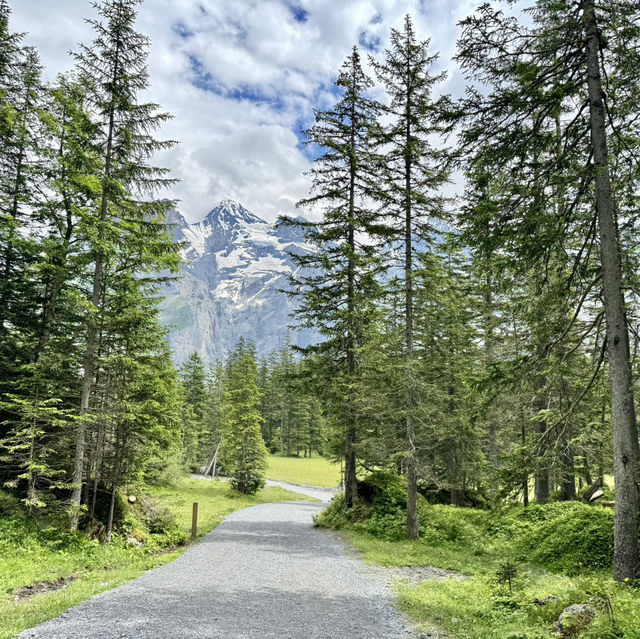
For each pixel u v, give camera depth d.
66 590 9.21
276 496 41.03
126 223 14.54
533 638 5.91
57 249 14.27
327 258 18.45
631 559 7.76
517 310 11.38
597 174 8.24
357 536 16.33
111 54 15.09
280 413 81.69
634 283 9.45
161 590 9.30
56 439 15.43
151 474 20.28
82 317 15.88
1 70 16.22
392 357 16.75
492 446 25.31
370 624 7.29
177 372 18.30
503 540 14.96
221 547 14.84
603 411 10.98
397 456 16.56
